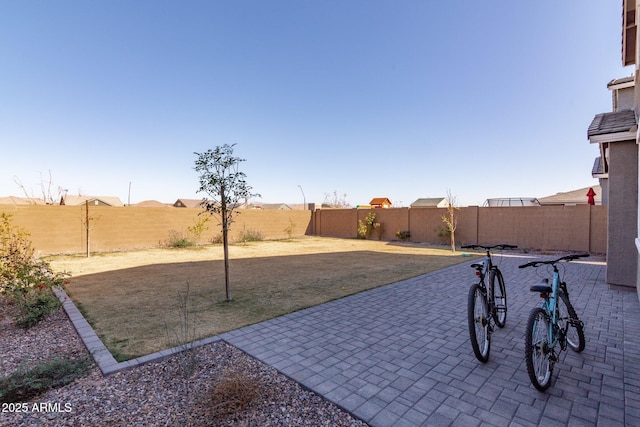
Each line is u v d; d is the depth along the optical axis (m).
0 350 3.57
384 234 17.89
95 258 11.27
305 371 2.98
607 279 6.19
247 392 2.50
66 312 4.94
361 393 2.58
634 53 7.11
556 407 2.37
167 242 15.16
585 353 3.33
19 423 2.21
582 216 11.59
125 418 2.25
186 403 2.45
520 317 4.61
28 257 5.68
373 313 4.83
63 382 2.77
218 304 5.40
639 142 5.07
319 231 21.64
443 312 4.86
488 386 2.69
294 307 5.18
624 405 2.39
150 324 4.40
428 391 2.61
